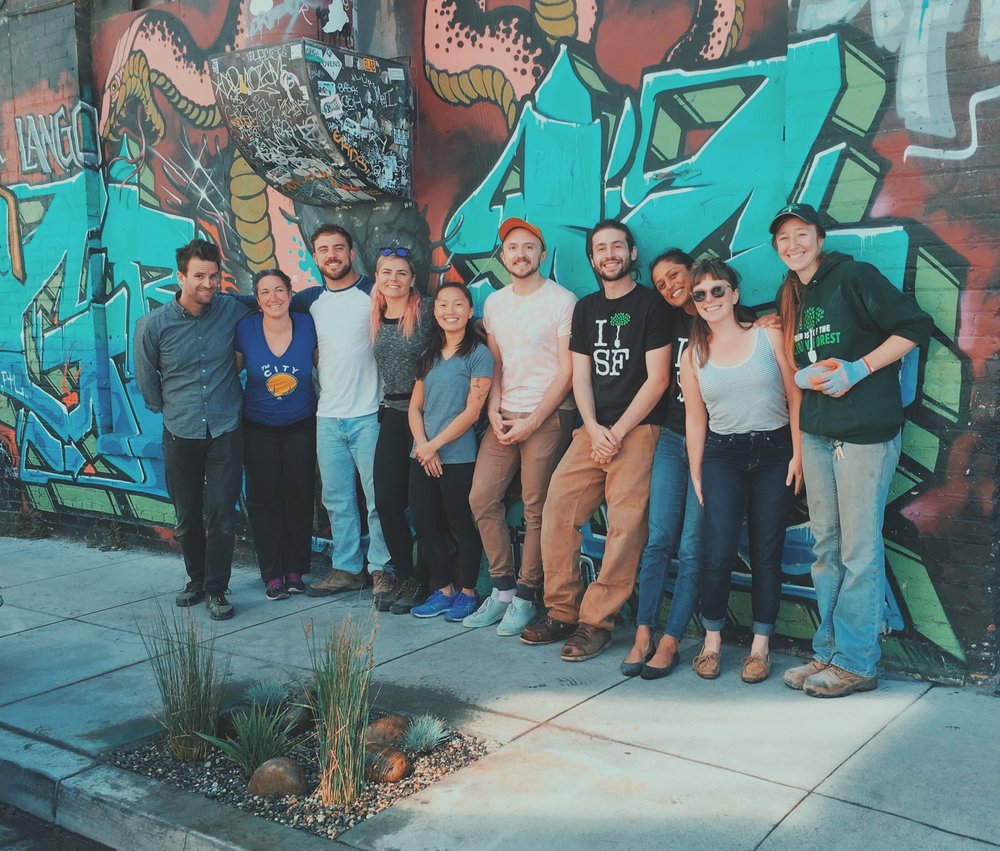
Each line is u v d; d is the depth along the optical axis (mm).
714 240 4414
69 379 7043
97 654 4617
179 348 5129
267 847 2854
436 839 2852
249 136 5113
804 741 3395
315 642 4672
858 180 3914
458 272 5258
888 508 3957
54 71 6793
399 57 5336
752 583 4078
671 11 4434
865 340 3670
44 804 3373
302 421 5434
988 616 3797
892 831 2797
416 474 4977
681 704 3771
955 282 3734
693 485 4094
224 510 5203
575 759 3322
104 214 6797
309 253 5836
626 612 4816
